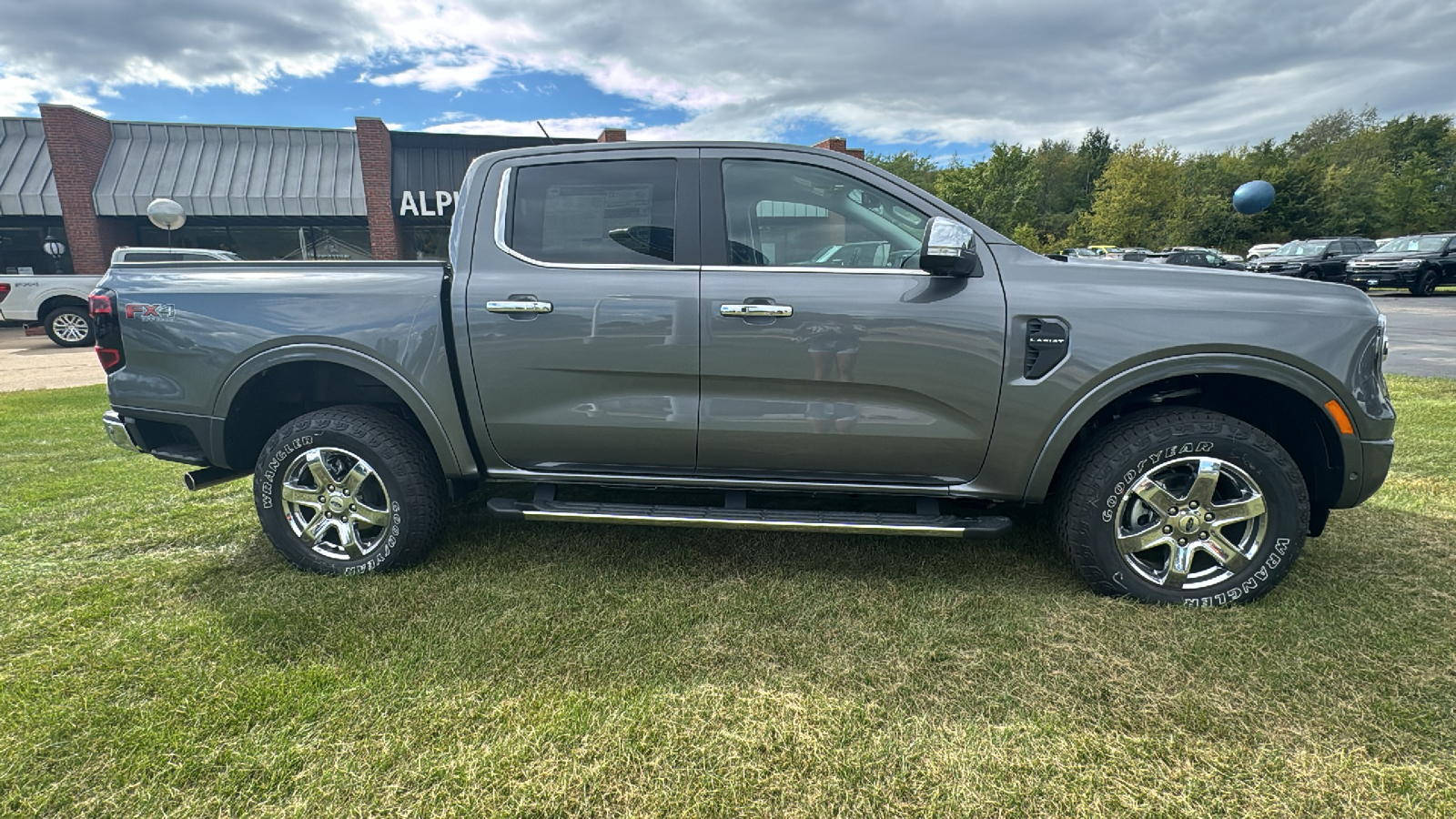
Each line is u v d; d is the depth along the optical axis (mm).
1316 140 75375
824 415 2504
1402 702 1931
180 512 3592
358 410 2777
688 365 2510
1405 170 52156
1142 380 2373
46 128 15828
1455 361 8023
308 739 1824
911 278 2453
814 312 2436
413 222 18422
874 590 2633
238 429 2834
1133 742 1803
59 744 1796
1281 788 1646
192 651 2219
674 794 1652
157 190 16734
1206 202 47656
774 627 2373
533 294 2541
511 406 2623
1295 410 2492
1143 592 2477
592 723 1890
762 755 1772
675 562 2881
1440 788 1631
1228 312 2342
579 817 1585
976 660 2170
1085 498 2455
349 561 2775
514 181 2666
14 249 16969
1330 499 2504
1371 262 18641
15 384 8164
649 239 2576
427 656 2193
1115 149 81938
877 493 2592
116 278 2811
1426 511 3361
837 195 2562
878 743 1812
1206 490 2389
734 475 2668
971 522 2506
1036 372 2402
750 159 2604
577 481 2736
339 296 2650
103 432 5547
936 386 2438
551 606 2514
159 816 1584
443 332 2602
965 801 1624
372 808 1607
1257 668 2096
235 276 2740
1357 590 2549
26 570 2852
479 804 1621
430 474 2770
